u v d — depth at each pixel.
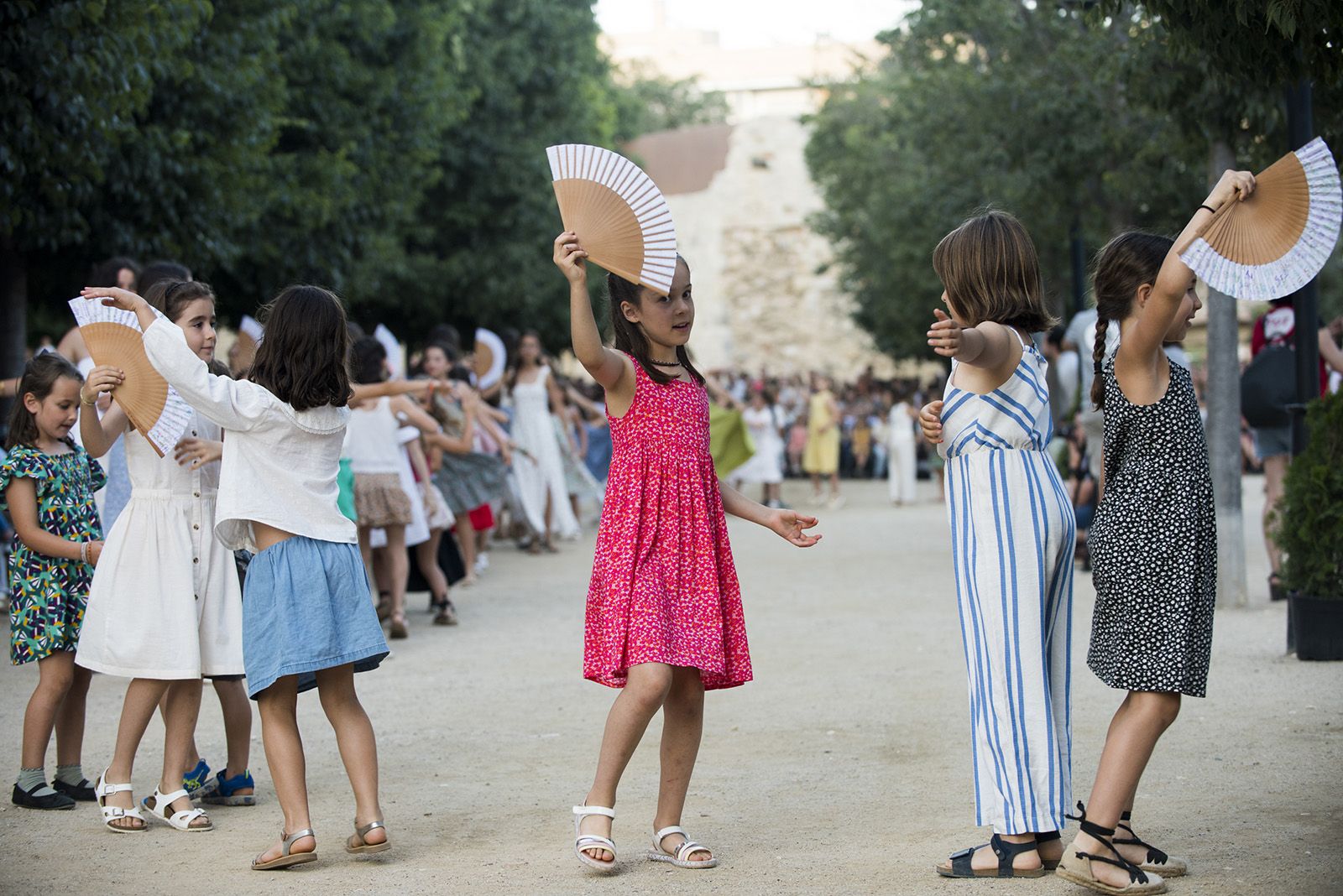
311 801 5.34
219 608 5.11
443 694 7.40
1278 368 9.64
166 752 5.11
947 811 4.93
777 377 38.66
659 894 4.06
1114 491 4.15
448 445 9.95
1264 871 4.10
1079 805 4.19
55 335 23.03
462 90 23.62
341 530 4.65
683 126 66.31
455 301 25.36
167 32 11.23
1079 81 14.64
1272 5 4.96
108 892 4.20
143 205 12.83
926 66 18.55
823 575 12.86
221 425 4.52
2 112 9.95
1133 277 4.20
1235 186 3.84
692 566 4.44
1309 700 6.60
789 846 4.55
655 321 4.47
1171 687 3.95
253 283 17.38
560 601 11.27
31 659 5.29
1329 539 7.50
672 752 4.49
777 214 43.00
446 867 4.41
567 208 4.31
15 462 5.29
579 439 18.52
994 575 4.12
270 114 14.81
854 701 6.94
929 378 42.16
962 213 18.45
